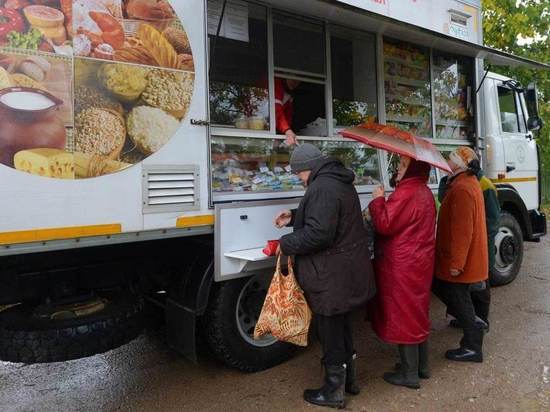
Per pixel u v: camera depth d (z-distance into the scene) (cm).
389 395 326
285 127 398
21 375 368
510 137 604
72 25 254
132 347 418
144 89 280
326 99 428
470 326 371
